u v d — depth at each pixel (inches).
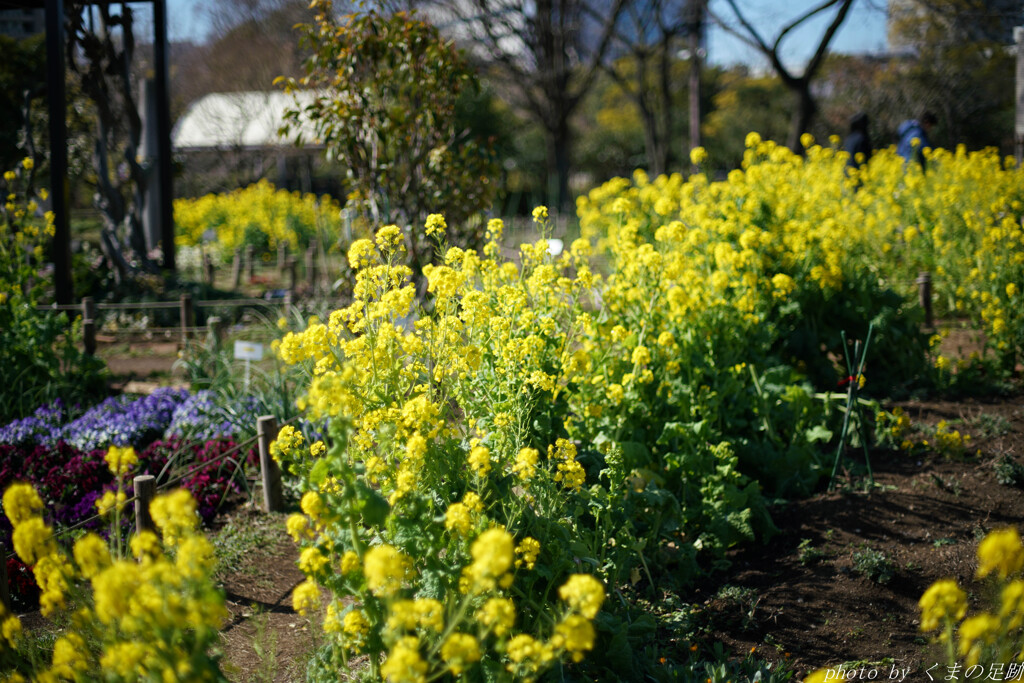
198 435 225.8
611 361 177.5
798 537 167.2
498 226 164.1
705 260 231.1
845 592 147.1
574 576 87.4
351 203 286.2
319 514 102.9
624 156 1524.4
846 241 265.9
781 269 237.8
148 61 739.4
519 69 812.6
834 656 132.6
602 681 119.6
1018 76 583.2
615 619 123.2
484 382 140.2
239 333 365.4
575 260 194.7
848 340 243.9
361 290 134.5
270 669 119.5
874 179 402.0
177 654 83.7
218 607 83.8
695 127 969.5
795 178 325.1
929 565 150.4
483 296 138.7
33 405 250.1
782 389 205.2
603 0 913.5
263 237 666.8
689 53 1002.1
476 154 293.9
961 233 327.9
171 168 502.6
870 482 182.2
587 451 150.0
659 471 171.5
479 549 85.1
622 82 992.2
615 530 143.6
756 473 190.2
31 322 260.2
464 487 122.2
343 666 116.6
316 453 124.7
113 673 87.2
